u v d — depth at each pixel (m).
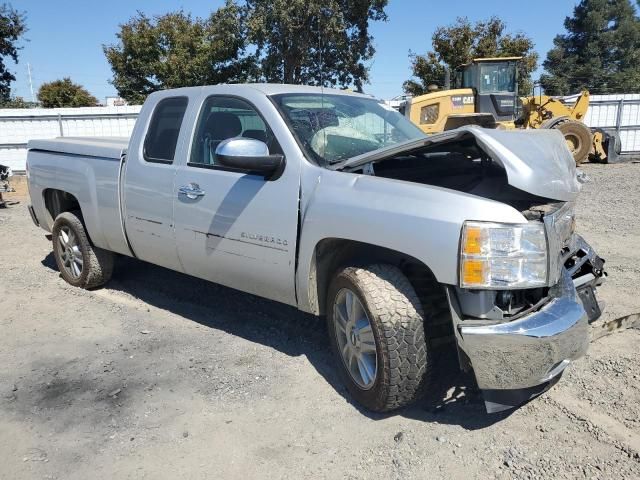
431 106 16.86
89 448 3.22
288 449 3.16
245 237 4.00
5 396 3.79
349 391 3.61
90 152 5.44
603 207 9.83
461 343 2.99
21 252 7.77
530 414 3.40
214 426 3.40
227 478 2.94
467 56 30.05
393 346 3.15
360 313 3.43
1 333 4.84
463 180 4.14
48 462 3.10
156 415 3.53
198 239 4.37
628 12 56.34
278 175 3.82
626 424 3.24
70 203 6.17
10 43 35.25
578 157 17.47
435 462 3.00
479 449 3.09
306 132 3.91
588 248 4.04
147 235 4.86
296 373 3.99
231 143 3.69
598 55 55.94
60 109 20.25
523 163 3.20
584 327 3.15
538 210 3.30
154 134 4.86
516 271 2.97
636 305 4.98
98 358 4.33
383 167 4.09
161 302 5.54
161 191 4.62
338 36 20.38
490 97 16.70
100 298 5.68
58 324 5.03
